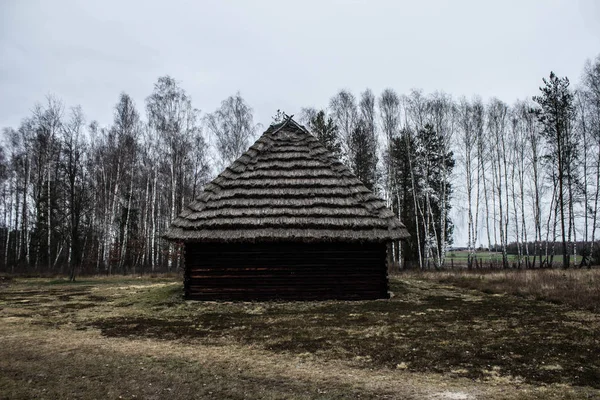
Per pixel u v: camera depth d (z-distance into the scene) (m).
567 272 24.05
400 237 14.70
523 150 40.94
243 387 6.91
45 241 42.84
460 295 16.23
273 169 16.52
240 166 16.58
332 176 16.31
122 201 40.31
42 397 6.51
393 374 7.44
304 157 16.94
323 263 15.30
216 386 6.96
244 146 38.34
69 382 7.16
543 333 10.02
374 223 14.95
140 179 41.38
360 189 16.11
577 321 11.35
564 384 6.87
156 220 42.41
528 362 7.91
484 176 40.47
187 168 39.00
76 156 31.83
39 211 39.12
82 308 14.33
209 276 15.29
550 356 8.24
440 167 39.31
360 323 11.36
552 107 34.94
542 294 15.61
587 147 37.41
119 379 7.30
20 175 42.41
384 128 38.91
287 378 7.31
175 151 36.16
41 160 39.81
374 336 9.96
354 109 39.72
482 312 12.69
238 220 14.83
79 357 8.56
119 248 38.47
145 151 39.03
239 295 15.14
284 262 15.28
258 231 14.56
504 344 9.06
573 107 35.03
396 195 40.44
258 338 9.98
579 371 7.42
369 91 47.25
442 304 14.12
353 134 38.62
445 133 38.56
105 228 39.03
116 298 16.66
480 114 39.47
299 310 13.35
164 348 9.22
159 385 7.02
